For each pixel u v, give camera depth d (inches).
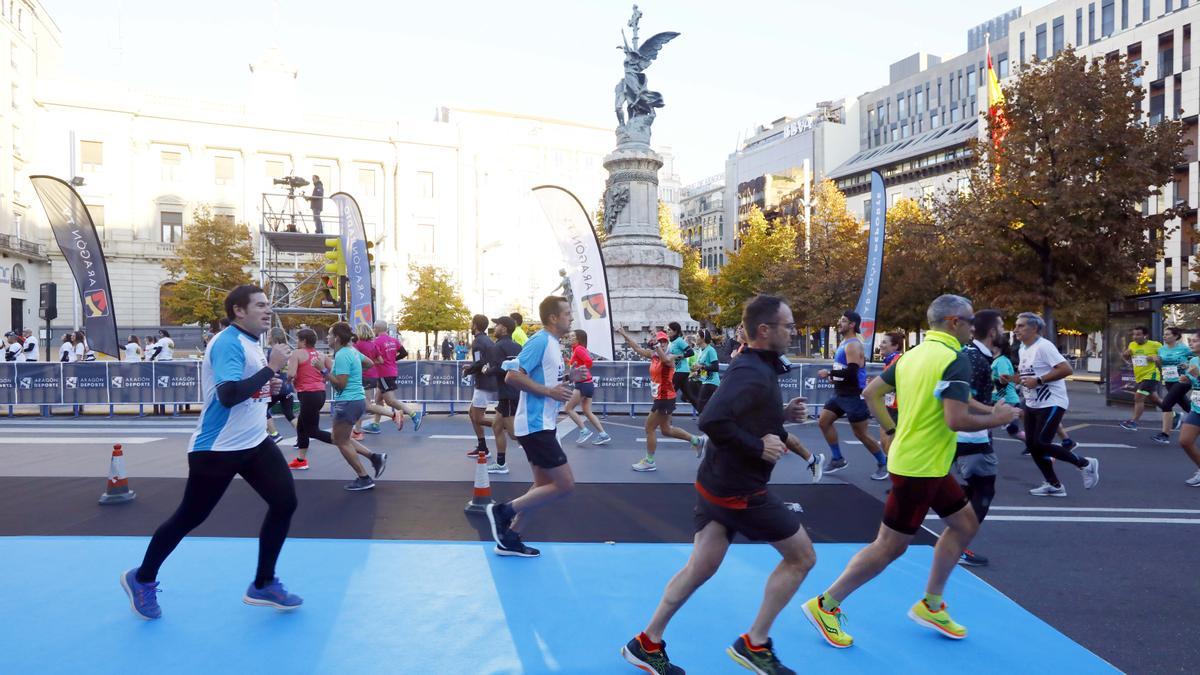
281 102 2228.1
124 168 1959.9
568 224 538.6
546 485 203.0
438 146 2381.9
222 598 168.6
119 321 1931.6
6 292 1649.9
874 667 136.9
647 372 565.0
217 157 2107.5
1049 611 168.2
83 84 1915.6
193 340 1923.0
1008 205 747.4
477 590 175.8
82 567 190.4
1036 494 291.3
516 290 2630.4
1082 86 740.7
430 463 349.1
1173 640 152.4
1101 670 137.7
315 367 331.6
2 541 212.7
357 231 633.0
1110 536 231.8
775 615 130.0
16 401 544.1
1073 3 2027.6
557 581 182.4
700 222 4121.6
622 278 981.2
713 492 126.6
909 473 140.9
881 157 2842.0
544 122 2817.4
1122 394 660.1
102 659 137.6
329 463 346.9
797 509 264.1
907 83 3038.9
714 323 1950.1
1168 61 1702.8
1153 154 730.8
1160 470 349.1
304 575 185.5
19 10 1777.8
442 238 2384.4
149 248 1966.0
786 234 1860.2
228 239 1599.4
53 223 551.2
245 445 154.3
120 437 430.0
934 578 151.9
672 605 129.3
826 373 585.0
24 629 151.1
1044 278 771.4
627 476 319.6
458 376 571.2
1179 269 1636.3
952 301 147.1
